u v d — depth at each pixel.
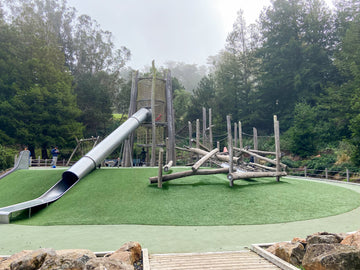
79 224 9.07
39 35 42.78
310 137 29.47
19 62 34.94
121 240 6.98
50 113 34.84
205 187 12.96
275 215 9.59
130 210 10.22
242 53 53.53
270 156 31.52
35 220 10.09
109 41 56.34
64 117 36.19
